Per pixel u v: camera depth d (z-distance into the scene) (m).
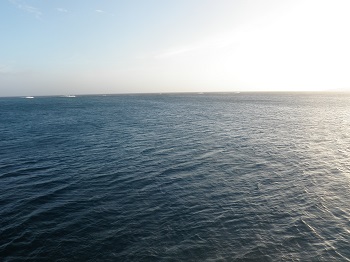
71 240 12.88
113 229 13.81
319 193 18.00
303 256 11.55
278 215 15.04
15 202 17.27
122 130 47.31
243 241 12.59
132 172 23.17
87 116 75.69
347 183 19.80
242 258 11.41
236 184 19.97
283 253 11.73
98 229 13.84
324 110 87.69
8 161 27.19
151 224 14.24
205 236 13.03
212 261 11.23
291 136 39.19
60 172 23.50
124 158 27.88
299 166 24.16
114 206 16.52
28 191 19.17
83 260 11.42
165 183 20.39
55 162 26.72
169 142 35.97
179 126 51.53
